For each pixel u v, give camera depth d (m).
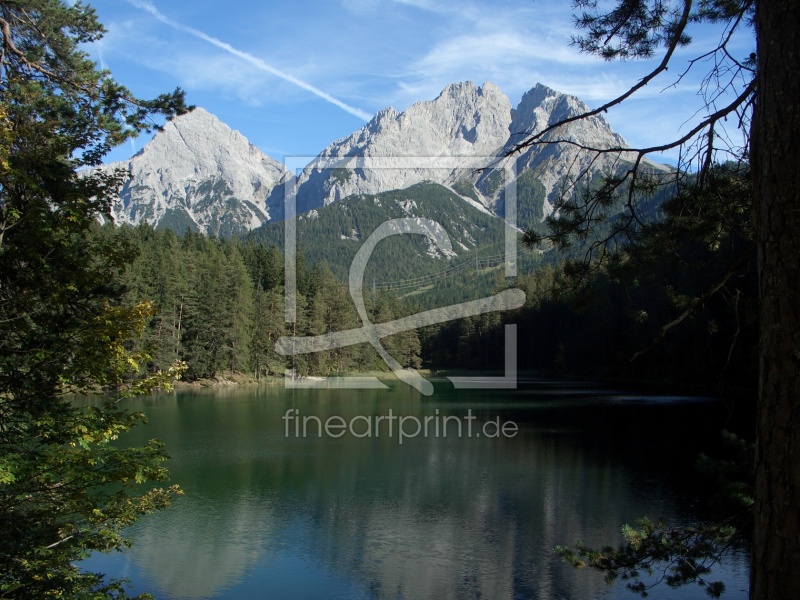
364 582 12.40
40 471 7.29
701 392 38.44
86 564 13.48
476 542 14.59
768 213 2.82
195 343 57.28
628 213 5.33
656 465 21.73
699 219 5.09
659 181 5.09
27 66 10.12
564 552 6.75
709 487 18.69
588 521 15.67
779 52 2.83
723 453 22.97
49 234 7.64
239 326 59.00
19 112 8.51
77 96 10.31
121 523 8.46
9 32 9.82
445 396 46.88
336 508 17.50
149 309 8.06
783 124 2.79
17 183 7.62
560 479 20.17
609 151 4.70
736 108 4.29
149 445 8.34
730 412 4.95
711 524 6.17
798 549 2.62
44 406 7.80
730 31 4.62
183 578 12.65
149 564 13.39
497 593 11.80
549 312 69.06
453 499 18.22
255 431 31.02
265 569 13.13
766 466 2.77
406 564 13.34
